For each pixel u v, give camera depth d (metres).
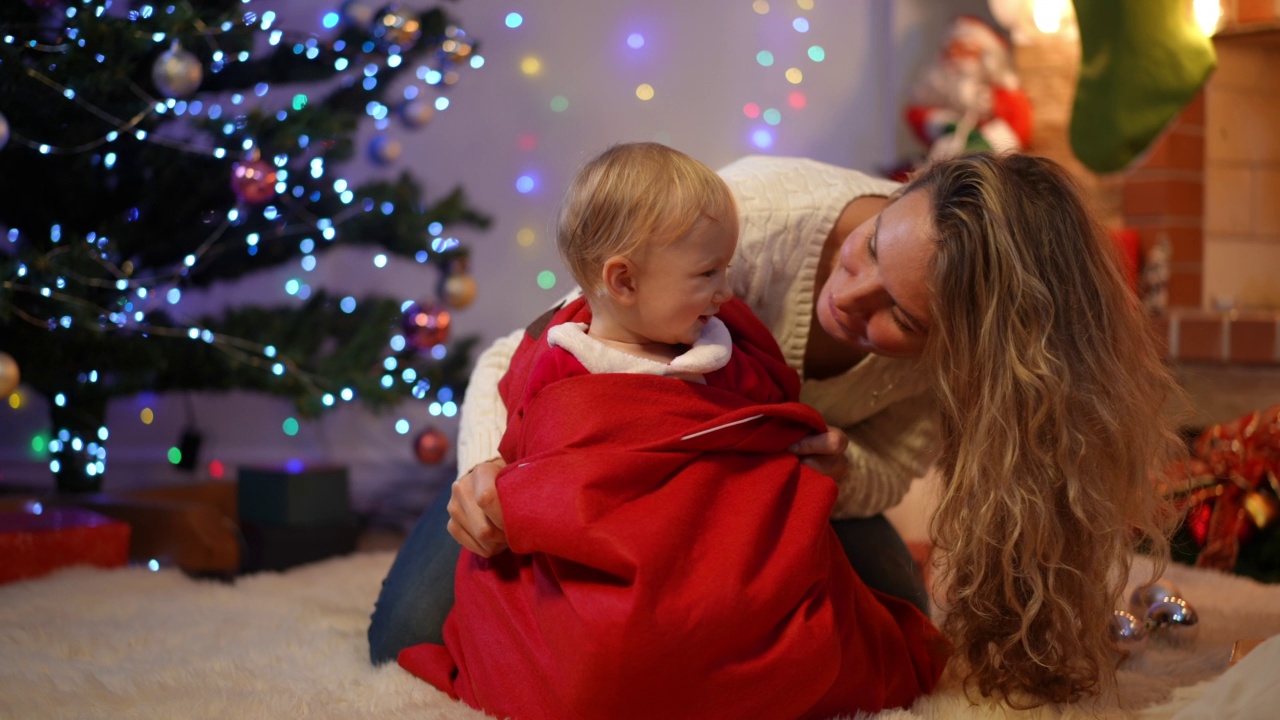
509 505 1.06
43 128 2.12
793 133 3.58
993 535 1.12
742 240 1.31
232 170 2.20
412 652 1.29
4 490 3.00
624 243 1.06
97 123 2.16
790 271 1.33
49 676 1.25
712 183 1.08
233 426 3.27
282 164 2.26
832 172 1.42
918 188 1.13
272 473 2.35
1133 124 2.19
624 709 0.98
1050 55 3.17
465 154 3.40
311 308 2.60
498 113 3.42
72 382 2.29
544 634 1.04
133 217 2.27
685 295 1.08
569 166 3.47
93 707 1.15
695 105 3.54
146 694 1.20
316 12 3.14
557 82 3.46
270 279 3.20
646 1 3.49
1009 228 1.07
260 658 1.37
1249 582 1.81
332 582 1.90
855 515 1.43
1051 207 1.10
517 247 3.44
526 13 3.43
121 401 3.19
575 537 1.00
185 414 3.23
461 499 1.18
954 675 1.27
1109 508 1.11
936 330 1.11
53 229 2.17
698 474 1.08
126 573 1.84
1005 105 3.17
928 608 1.49
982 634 1.18
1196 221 3.07
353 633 1.53
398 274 3.31
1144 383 1.15
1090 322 1.09
